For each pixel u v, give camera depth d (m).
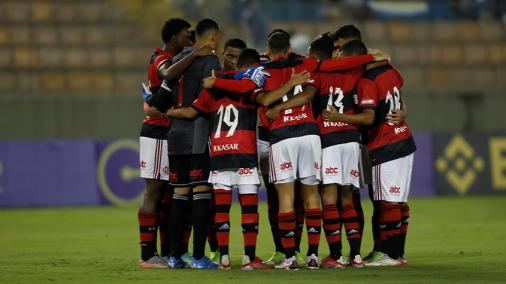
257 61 26.41
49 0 84.06
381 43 86.75
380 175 27.05
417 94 76.31
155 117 27.81
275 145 25.86
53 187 64.25
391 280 22.53
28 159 64.06
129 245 36.12
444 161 70.94
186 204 26.97
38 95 75.31
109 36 82.81
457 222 46.94
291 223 25.66
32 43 81.94
